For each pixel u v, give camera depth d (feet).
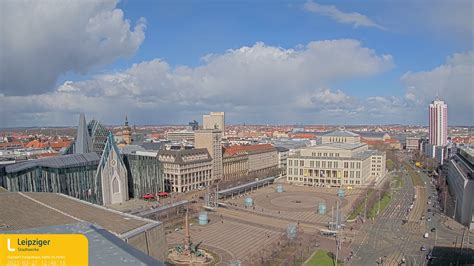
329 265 511.40
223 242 613.93
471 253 566.77
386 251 574.15
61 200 511.40
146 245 398.01
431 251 574.97
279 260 529.45
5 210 431.02
